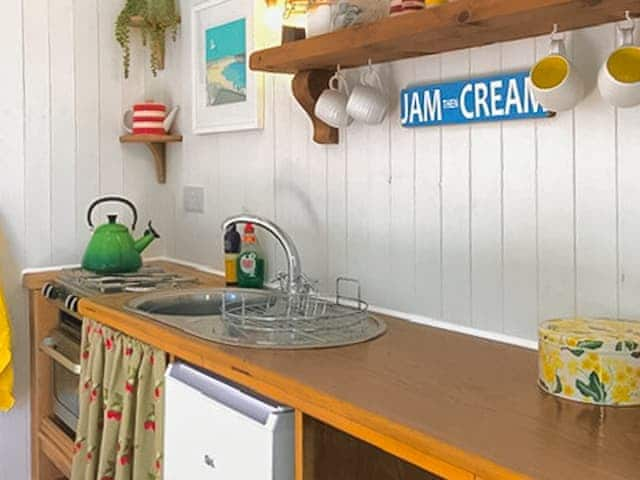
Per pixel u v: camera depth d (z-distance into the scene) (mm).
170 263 3111
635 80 1383
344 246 2223
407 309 2018
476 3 1453
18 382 2883
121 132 3119
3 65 2834
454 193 1861
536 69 1524
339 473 1470
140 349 1979
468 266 1838
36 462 2842
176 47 3031
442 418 1221
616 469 1015
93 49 3029
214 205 2859
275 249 2529
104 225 2793
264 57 2090
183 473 1748
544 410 1263
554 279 1646
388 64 2018
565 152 1605
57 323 2793
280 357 1614
